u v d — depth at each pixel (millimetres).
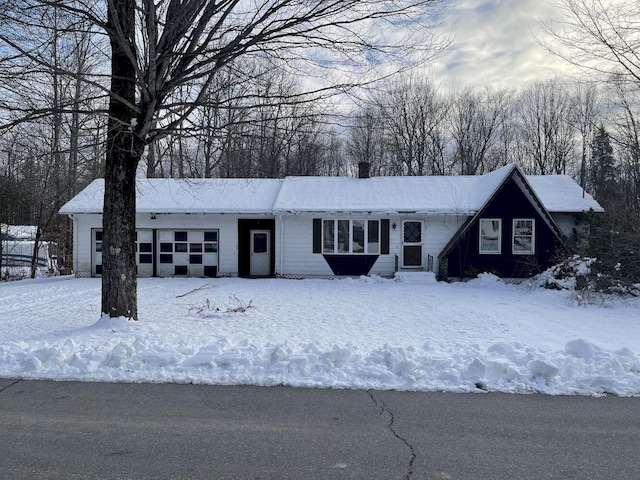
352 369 6539
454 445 4363
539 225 19641
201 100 9609
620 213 15547
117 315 9328
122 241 9398
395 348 7051
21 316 10961
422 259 20500
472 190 21562
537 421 4977
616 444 4422
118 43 8773
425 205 20188
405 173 43094
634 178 24281
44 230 23109
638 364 6672
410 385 6078
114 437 4453
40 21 8672
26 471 3779
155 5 8742
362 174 23547
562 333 9531
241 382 6152
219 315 10789
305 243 20531
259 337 8602
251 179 23844
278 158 29844
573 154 45750
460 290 16688
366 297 14562
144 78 8859
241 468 3861
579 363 6586
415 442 4418
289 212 19953
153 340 8023
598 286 14031
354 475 3768
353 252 20484
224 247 20984
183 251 21047
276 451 4188
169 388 5930
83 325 9719
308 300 13750
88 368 6500
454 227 20406
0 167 20766
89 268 20797
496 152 46219
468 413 5188
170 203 20875
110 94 8414
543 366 6262
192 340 8125
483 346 7969
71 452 4129
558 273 16203
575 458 4121
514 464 3996
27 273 23344
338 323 10203
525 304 13461
